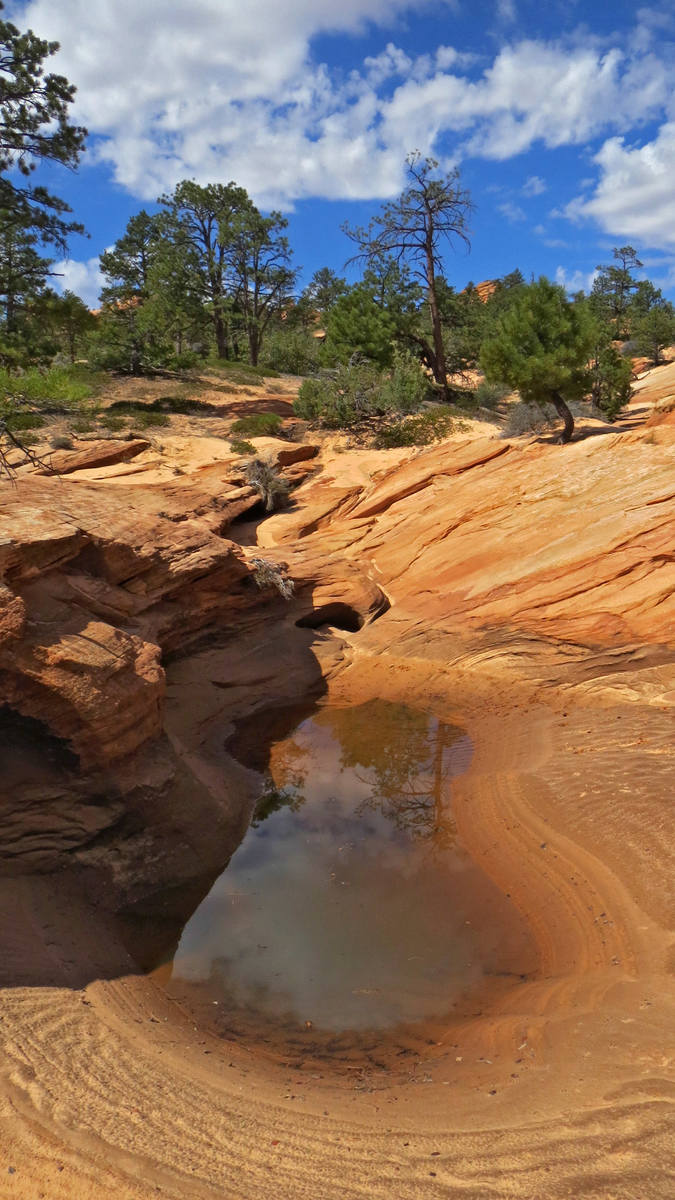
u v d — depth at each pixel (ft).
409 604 56.13
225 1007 21.35
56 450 78.43
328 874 28.60
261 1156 14.11
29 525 32.09
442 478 68.18
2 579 27.63
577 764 35.12
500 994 21.62
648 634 45.32
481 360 71.46
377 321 107.76
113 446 79.61
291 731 42.70
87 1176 13.12
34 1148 13.61
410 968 23.06
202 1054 18.52
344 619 57.72
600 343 92.94
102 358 124.47
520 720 41.34
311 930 25.13
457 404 113.39
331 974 22.84
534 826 30.71
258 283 156.87
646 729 37.50
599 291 251.39
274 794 35.37
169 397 110.63
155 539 43.32
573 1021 18.92
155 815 28.89
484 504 60.49
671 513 49.44
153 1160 13.74
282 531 66.80
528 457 64.64
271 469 72.90
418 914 25.91
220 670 47.65
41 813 26.27
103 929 24.61
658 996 19.43
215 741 40.63
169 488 64.64
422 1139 14.65
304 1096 16.76
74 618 30.27
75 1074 16.22
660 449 56.24
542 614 49.49
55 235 81.05
